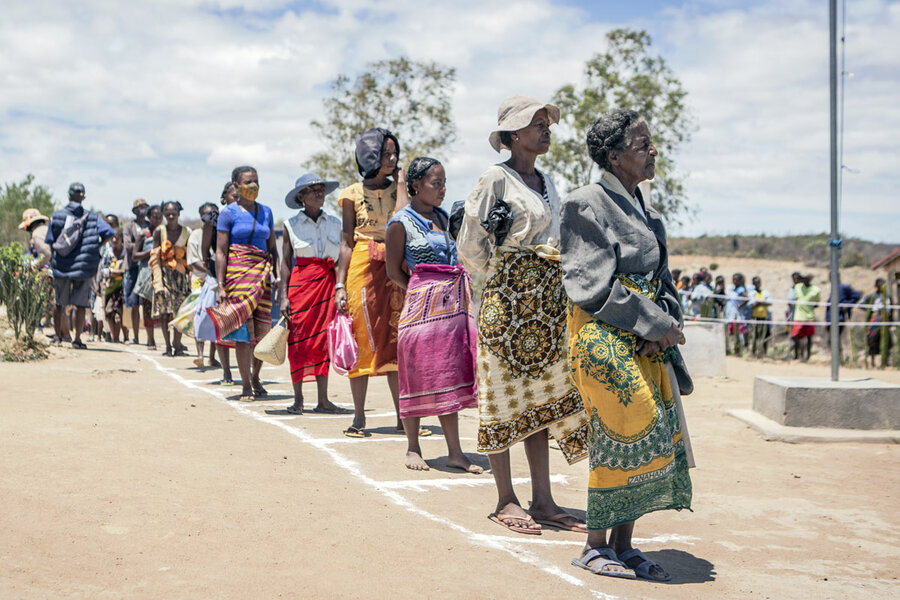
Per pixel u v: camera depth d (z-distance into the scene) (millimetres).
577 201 4012
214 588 3566
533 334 4691
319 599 3531
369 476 5723
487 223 4594
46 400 7594
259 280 8500
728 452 7500
